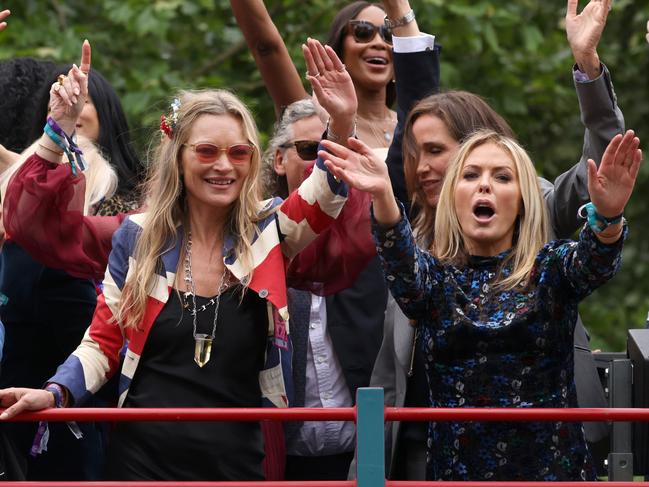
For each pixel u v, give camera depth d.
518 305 12.73
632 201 36.31
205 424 13.08
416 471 14.21
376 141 18.61
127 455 13.05
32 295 15.13
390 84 19.27
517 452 12.68
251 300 13.32
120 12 31.69
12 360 15.16
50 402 12.56
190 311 13.18
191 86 31.69
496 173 13.35
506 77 33.81
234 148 13.51
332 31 18.89
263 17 18.81
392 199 12.52
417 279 12.72
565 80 35.72
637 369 14.88
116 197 16.23
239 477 13.10
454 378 12.81
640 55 36.09
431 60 16.33
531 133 35.28
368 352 15.25
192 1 32.19
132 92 31.28
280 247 13.55
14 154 16.12
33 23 32.56
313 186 13.52
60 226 14.27
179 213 13.71
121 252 13.59
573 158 35.00
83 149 16.00
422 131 15.15
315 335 15.36
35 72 18.25
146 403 13.02
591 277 12.30
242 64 33.84
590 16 14.74
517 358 12.65
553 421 12.23
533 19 35.41
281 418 12.17
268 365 13.45
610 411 11.97
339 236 14.27
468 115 15.09
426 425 14.27
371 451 12.10
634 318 35.16
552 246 12.89
